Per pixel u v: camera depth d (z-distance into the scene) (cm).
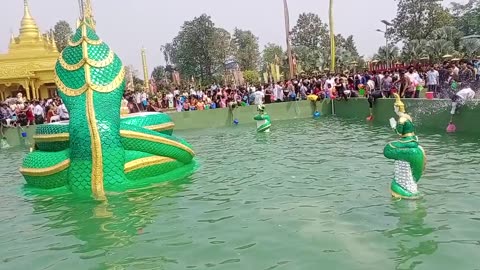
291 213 827
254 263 616
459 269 559
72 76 1146
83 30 1179
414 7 6731
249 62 8519
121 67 1195
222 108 2888
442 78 2380
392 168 1158
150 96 3878
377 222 746
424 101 1988
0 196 1141
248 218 816
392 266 578
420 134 1784
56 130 1207
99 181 1074
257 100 3006
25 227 859
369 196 906
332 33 3666
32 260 686
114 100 1144
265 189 1034
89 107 1098
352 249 640
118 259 665
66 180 1122
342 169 1195
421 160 859
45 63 5000
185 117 2816
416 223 731
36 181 1158
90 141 1080
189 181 1157
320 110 2989
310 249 650
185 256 658
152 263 641
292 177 1143
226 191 1035
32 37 5191
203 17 7375
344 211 816
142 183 1132
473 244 632
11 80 4938
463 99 1730
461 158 1227
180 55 7531
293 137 2005
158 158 1205
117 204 962
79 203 992
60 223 865
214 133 2491
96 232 795
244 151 1684
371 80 2605
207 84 7050
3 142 2486
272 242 688
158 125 1359
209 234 745
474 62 2634
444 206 810
